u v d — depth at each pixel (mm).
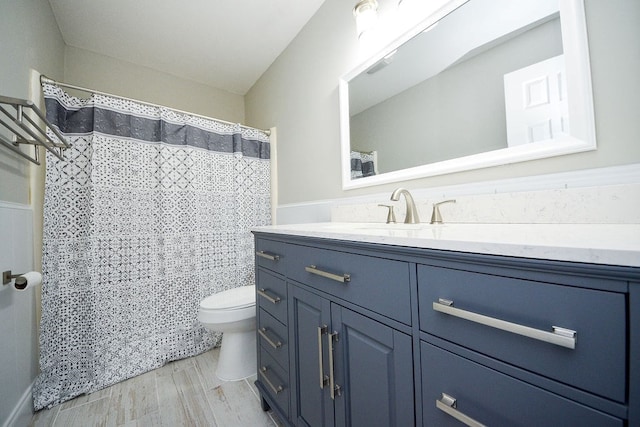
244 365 1537
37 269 1323
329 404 825
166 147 1751
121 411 1251
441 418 528
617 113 685
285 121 2125
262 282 1283
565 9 761
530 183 842
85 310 1452
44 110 1382
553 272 394
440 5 1062
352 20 1488
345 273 772
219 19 1807
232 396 1357
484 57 958
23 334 1184
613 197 684
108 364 1480
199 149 1896
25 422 1153
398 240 598
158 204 1716
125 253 1583
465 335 495
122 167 1594
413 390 583
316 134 1781
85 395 1376
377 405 668
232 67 2361
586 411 363
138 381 1498
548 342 391
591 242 409
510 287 438
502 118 909
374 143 1371
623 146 676
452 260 515
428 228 855
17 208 1164
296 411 990
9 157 1108
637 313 324
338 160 1602
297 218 1978
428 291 557
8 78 1105
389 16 1281
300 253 987
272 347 1174
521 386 424
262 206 2229
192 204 1840
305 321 952
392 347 630
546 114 809
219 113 2691
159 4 1658
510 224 859
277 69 2227
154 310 1668
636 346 325
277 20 1837
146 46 2045
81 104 1525
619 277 338
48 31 1579
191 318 1799
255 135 2213
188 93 2518
